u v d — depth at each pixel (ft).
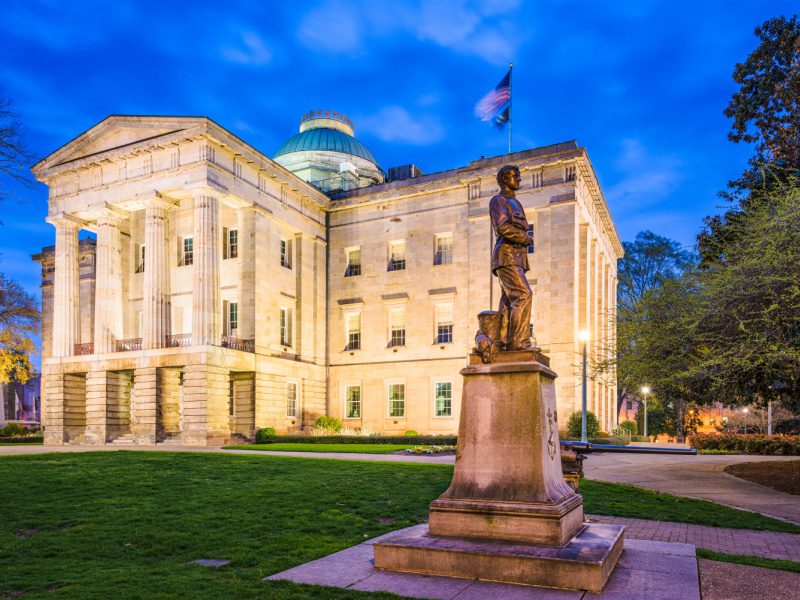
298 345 152.46
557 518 27.22
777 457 99.76
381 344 153.99
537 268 134.31
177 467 67.51
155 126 132.57
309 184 157.48
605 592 24.62
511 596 24.11
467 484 29.89
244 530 38.91
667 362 71.05
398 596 24.23
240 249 140.46
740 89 106.32
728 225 87.97
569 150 132.57
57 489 53.42
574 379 127.44
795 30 100.78
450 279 147.54
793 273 60.08
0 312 171.63
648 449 112.27
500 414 29.84
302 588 25.73
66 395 142.31
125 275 153.07
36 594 25.57
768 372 62.08
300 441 125.59
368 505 47.39
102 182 141.28
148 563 32.12
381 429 150.61
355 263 162.61
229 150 133.39
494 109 148.25
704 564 29.30
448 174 150.41
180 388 141.49
